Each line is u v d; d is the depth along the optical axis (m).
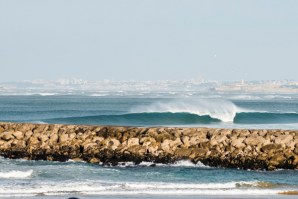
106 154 87.31
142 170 82.50
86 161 87.94
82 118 160.38
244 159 84.62
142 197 64.31
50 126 91.69
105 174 79.06
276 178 78.06
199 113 160.12
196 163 85.69
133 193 66.69
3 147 90.50
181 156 86.06
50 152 89.19
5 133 91.31
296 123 165.75
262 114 168.38
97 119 159.62
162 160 86.19
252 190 69.31
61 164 85.69
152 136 87.94
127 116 159.62
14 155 90.19
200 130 88.25
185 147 86.50
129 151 87.00
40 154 89.44
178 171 82.00
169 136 87.69
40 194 65.75
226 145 86.06
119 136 88.62
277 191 68.94
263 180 76.44
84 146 88.50
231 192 68.00
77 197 63.94
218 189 69.94
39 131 91.25
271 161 84.06
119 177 77.38
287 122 170.00
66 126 91.50
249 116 167.62
